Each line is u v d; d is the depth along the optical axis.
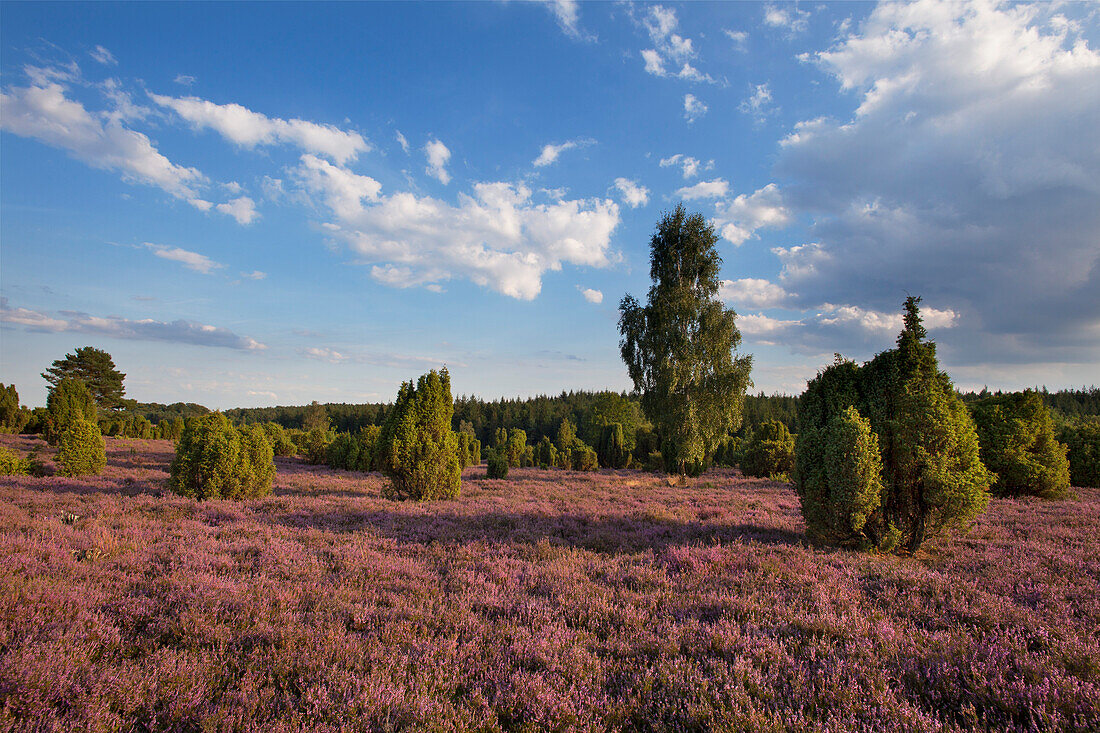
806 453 9.66
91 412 38.44
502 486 21.20
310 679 3.89
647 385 31.83
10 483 14.94
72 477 17.61
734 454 46.25
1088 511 12.91
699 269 31.81
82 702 3.29
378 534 9.55
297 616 5.14
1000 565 7.21
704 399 29.78
